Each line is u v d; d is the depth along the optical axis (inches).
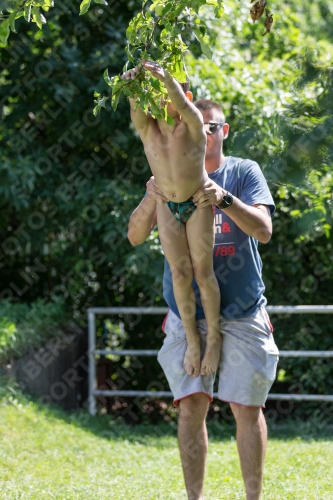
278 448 441.1
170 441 481.1
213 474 365.1
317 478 353.4
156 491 326.0
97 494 320.8
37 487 334.6
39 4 229.9
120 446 448.8
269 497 307.4
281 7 608.4
